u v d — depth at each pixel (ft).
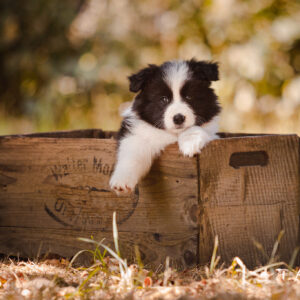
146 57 51.85
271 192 17.65
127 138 18.89
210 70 19.88
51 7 49.37
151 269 17.46
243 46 46.83
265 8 46.62
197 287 14.84
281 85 48.01
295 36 45.83
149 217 17.89
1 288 15.65
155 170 17.80
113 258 18.40
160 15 52.75
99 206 18.53
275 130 49.19
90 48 50.24
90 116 51.19
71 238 18.92
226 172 17.34
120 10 52.06
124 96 50.75
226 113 47.75
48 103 48.39
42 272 17.29
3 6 49.75
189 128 18.29
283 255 17.74
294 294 13.73
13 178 19.44
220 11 46.91
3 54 51.24
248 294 14.21
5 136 19.94
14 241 19.52
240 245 17.53
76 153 18.74
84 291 14.62
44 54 50.24
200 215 17.24
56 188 19.02
